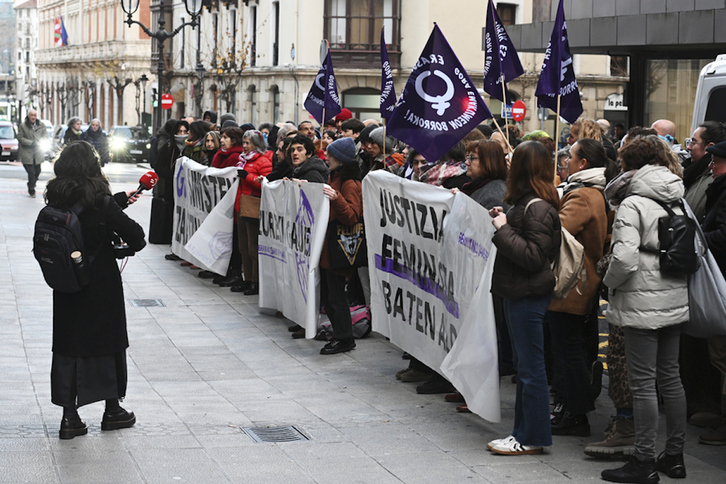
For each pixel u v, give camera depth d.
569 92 7.03
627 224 5.00
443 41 6.40
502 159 6.24
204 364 7.89
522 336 5.43
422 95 6.45
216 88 51.59
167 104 39.09
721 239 5.56
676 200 5.07
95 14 78.19
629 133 6.58
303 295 8.53
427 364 6.81
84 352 5.69
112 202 5.71
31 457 5.32
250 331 9.16
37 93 100.31
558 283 5.38
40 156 21.88
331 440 5.79
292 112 43.16
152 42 61.31
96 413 6.34
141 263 13.16
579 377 5.84
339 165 8.14
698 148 6.30
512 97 40.75
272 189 9.40
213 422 6.17
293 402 6.72
